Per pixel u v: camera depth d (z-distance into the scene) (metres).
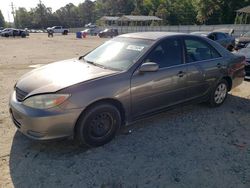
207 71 5.32
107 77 4.00
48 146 4.11
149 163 3.71
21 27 124.12
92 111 3.87
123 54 4.61
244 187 3.26
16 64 12.43
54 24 125.75
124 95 4.12
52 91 3.62
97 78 3.93
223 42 17.06
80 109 3.71
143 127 4.79
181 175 3.47
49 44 27.52
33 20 125.56
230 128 4.86
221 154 3.97
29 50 20.22
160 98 4.62
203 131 4.70
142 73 4.31
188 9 79.12
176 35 5.01
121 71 4.20
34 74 4.31
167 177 3.43
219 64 5.56
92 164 3.68
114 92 3.99
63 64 4.71
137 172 3.52
